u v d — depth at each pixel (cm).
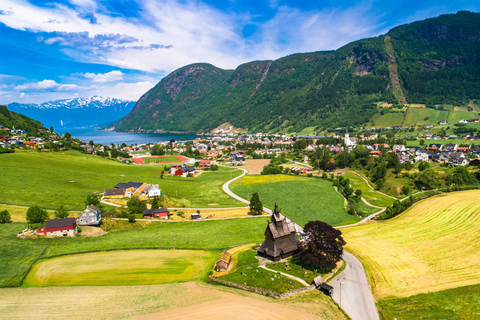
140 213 11369
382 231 9406
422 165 17075
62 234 8719
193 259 7550
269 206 13150
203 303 5416
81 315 5019
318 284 6000
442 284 5975
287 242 7581
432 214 10775
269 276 6450
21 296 5616
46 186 12912
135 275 6588
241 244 8738
